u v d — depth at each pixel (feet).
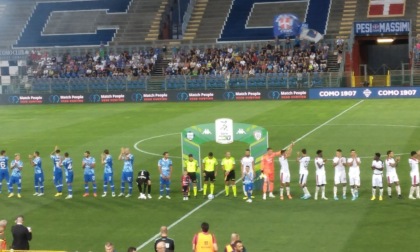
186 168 115.65
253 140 117.50
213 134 117.60
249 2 309.83
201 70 270.46
